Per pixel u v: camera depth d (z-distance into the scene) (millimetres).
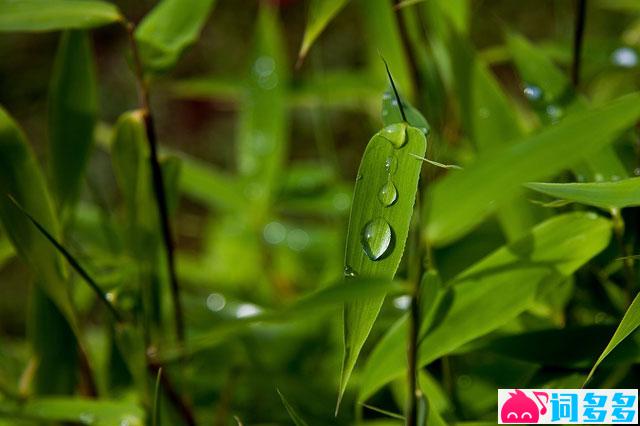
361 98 1019
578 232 671
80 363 750
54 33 2617
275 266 1107
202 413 848
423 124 641
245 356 880
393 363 680
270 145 995
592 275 728
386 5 780
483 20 1961
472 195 674
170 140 2488
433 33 783
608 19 1806
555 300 714
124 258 743
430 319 669
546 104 713
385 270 615
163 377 713
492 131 733
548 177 716
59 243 685
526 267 667
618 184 627
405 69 780
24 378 741
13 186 686
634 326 629
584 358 675
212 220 1283
